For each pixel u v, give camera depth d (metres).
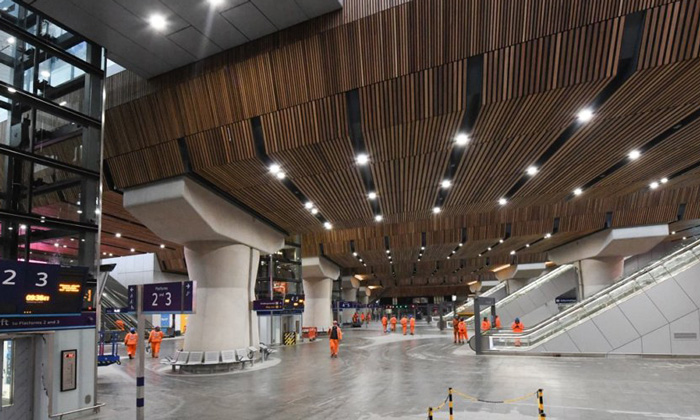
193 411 9.27
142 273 38.38
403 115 10.38
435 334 36.28
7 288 7.17
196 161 12.84
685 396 9.72
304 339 32.16
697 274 16.84
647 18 8.24
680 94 9.59
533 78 9.24
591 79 8.91
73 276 8.17
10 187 9.26
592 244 28.31
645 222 25.17
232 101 11.60
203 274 16.80
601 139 12.29
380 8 9.73
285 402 9.97
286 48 10.63
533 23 8.84
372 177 15.02
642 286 17.86
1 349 7.86
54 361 8.83
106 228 25.64
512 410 8.65
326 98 10.73
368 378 13.34
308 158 12.45
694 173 17.39
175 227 15.30
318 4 9.87
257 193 16.06
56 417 8.68
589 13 8.47
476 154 13.02
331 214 20.27
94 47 11.05
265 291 34.09
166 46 11.12
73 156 10.46
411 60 9.77
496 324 27.81
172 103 12.29
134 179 13.92
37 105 9.67
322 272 37.38
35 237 9.41
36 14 9.89
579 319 18.62
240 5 9.73
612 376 12.62
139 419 6.00
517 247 34.81
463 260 44.75
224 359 15.97
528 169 14.69
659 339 16.78
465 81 9.65
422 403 9.50
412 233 31.97
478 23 9.18
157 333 21.50
